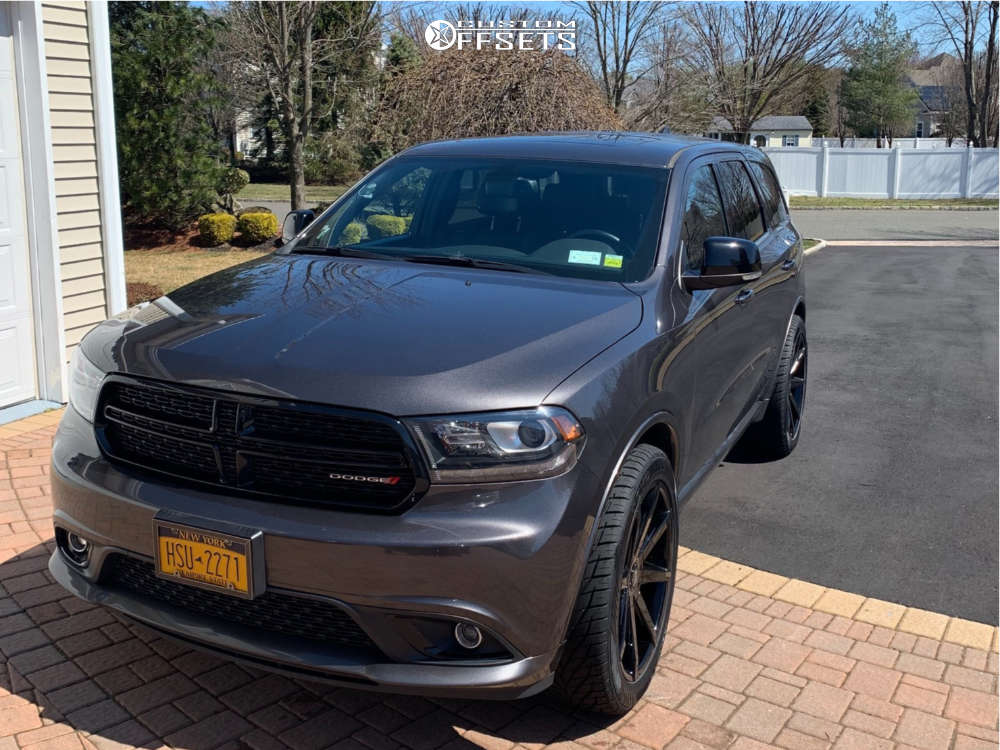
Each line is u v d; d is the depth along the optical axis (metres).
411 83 14.84
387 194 4.42
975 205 31.67
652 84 26.53
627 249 3.84
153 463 3.01
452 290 3.44
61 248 6.58
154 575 3.02
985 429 6.82
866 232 23.64
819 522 5.05
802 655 3.70
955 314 11.83
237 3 19.52
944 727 3.25
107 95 6.79
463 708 3.30
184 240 18.42
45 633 3.69
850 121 56.03
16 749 2.99
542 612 2.75
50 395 6.57
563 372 2.90
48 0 6.29
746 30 30.56
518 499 2.71
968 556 4.66
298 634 2.85
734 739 3.16
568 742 3.12
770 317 5.23
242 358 2.89
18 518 4.67
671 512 3.44
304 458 2.75
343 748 3.07
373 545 2.63
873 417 7.10
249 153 43.12
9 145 6.21
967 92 41.88
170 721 3.17
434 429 2.67
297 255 4.10
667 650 3.71
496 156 4.44
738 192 5.14
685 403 3.63
